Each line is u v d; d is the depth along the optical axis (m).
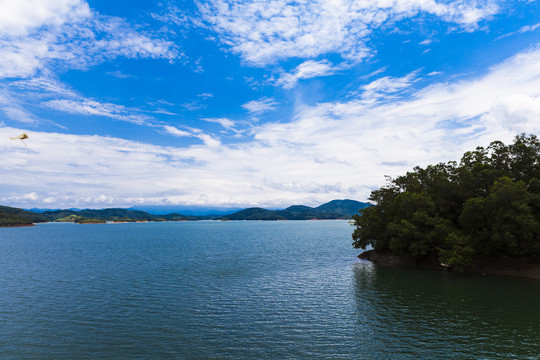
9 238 193.62
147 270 70.69
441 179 79.94
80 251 114.19
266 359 26.88
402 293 48.59
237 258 91.06
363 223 87.75
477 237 66.50
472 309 40.12
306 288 52.41
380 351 28.31
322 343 30.17
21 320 36.75
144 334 32.47
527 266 62.47
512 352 27.83
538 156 72.12
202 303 43.69
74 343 30.28
